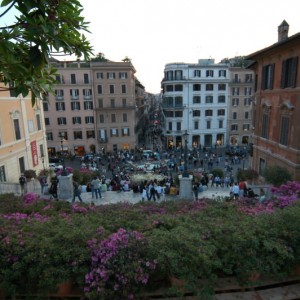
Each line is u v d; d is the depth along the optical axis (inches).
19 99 975.0
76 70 2044.8
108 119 2162.9
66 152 2142.0
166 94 2352.4
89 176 842.2
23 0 115.6
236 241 159.2
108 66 2071.9
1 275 151.9
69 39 160.1
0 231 176.7
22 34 129.4
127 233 164.1
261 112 897.5
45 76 184.1
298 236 168.4
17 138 966.4
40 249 155.2
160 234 165.9
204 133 2405.3
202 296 143.7
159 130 3115.2
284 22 828.6
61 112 2087.8
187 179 656.4
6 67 137.3
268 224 181.5
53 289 152.0
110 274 143.3
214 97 2357.3
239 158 1817.2
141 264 146.3
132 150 2208.4
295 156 682.8
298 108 668.1
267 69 856.3
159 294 154.0
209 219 203.9
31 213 253.6
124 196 709.3
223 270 153.9
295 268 172.1
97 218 211.8
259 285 157.9
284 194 495.2
